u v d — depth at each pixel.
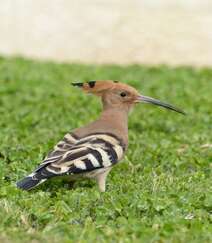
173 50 25.83
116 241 9.07
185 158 12.92
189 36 26.39
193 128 15.95
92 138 10.80
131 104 11.84
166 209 10.09
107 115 11.57
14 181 11.29
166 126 16.03
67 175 10.51
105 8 28.11
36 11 27.98
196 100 18.98
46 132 14.62
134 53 25.83
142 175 11.95
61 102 18.12
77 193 10.50
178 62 25.30
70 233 9.27
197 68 24.48
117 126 11.35
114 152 10.81
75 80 21.56
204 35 26.42
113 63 25.38
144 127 15.94
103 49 26.06
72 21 27.41
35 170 10.60
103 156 10.65
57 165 10.40
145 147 13.70
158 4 28.33
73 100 18.38
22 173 11.62
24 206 10.06
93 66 24.22
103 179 10.86
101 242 9.03
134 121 16.27
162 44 26.08
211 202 10.41
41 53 26.06
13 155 12.49
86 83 11.91
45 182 11.14
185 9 27.97
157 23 27.05
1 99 18.39
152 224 9.65
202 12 27.73
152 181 11.38
